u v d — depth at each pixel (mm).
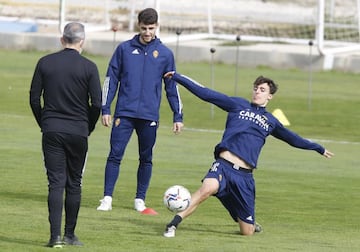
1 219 25266
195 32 97812
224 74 77875
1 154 39062
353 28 90312
